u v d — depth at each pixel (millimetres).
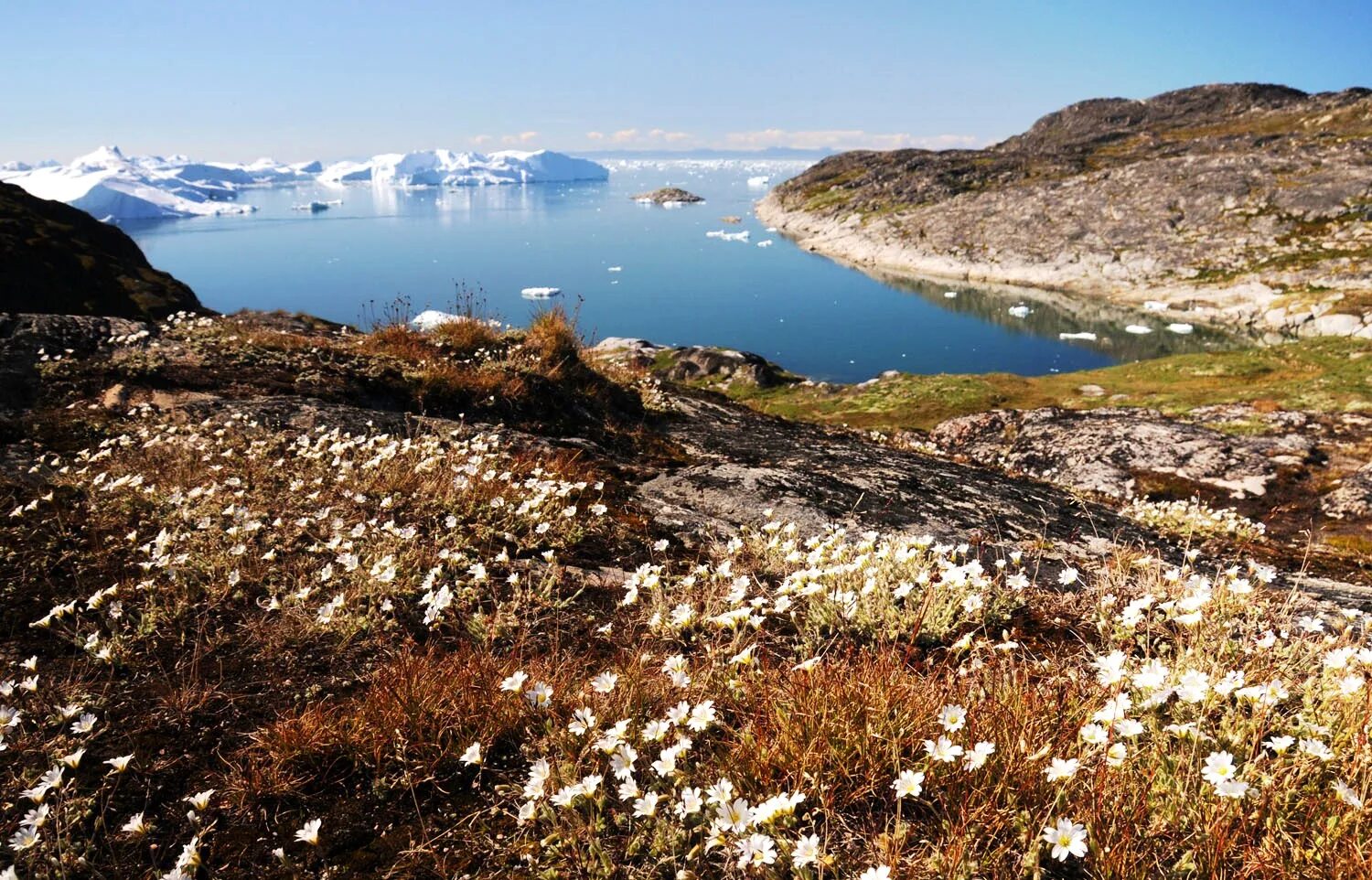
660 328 100562
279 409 8297
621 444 10055
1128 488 16328
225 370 9250
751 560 5582
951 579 4102
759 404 36156
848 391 36125
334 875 2693
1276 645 3492
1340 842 2186
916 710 3010
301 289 166125
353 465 6738
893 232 142250
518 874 2643
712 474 8156
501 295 142625
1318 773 2518
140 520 5602
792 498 7477
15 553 4914
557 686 3547
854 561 4820
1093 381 33531
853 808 2766
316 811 3008
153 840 2855
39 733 3346
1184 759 2525
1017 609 4598
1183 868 2219
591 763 2988
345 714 3475
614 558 5656
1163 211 100250
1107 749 2512
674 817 2668
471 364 11344
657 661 3887
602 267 174375
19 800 2977
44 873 2637
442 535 5520
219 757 3299
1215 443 18000
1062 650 4012
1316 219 85375
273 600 4375
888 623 4027
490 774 3184
